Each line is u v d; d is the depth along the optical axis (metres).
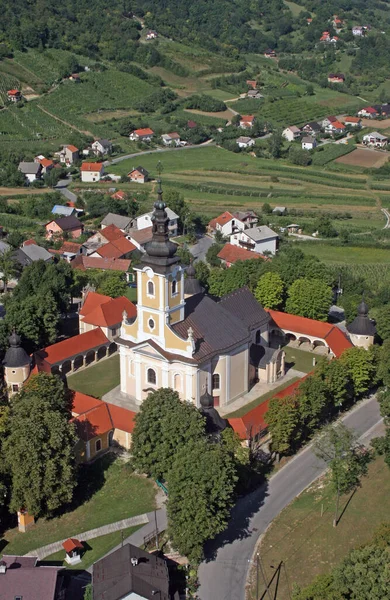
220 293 185.25
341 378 136.50
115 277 190.75
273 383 148.12
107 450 128.75
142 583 92.00
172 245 128.12
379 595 86.56
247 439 125.06
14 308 160.38
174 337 130.12
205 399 120.38
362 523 111.06
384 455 125.94
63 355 151.38
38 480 107.69
